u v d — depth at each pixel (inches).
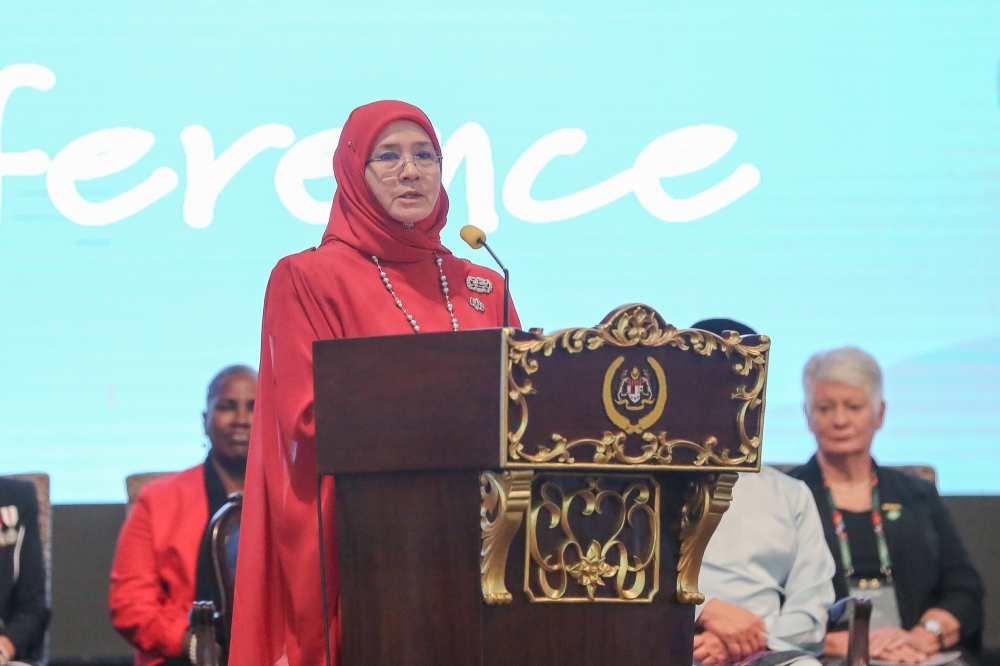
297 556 238.2
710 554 413.4
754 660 385.1
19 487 442.6
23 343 493.0
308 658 238.7
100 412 495.8
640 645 215.8
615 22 509.7
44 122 495.8
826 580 422.3
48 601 442.0
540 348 198.1
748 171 513.3
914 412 514.9
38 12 496.1
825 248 514.9
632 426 205.2
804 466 474.3
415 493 214.1
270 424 247.6
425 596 212.2
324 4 502.9
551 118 506.0
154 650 422.3
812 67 517.0
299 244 502.0
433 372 207.8
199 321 498.9
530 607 207.8
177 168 500.1
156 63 499.2
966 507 513.7
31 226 494.6
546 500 207.0
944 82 520.7
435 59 504.4
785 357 511.5
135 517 438.9
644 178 507.5
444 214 266.8
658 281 507.5
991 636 529.3
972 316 517.0
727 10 514.3
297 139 502.9
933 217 518.6
